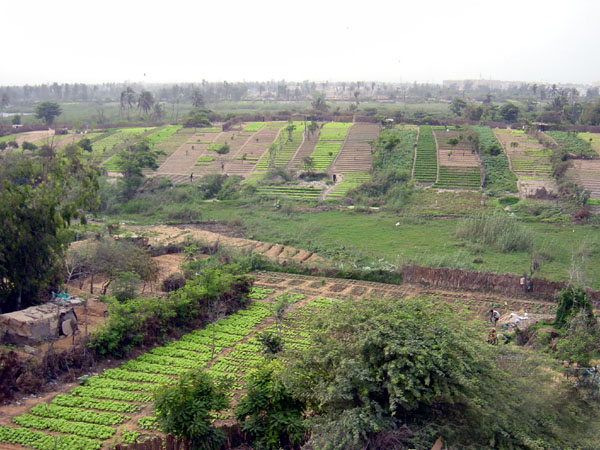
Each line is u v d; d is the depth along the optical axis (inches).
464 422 879.7
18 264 1611.7
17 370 1244.5
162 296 1878.7
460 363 860.0
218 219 3417.8
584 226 3024.1
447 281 2106.3
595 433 892.6
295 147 4913.9
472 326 1008.2
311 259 2496.3
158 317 1598.2
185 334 1653.5
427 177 4023.1
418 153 4468.5
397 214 3432.6
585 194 3400.6
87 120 6771.7
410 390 844.0
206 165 4638.3
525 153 4365.2
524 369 935.0
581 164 4079.7
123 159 4126.5
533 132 4931.1
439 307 1032.2
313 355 965.8
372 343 902.4
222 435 992.9
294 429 966.4
